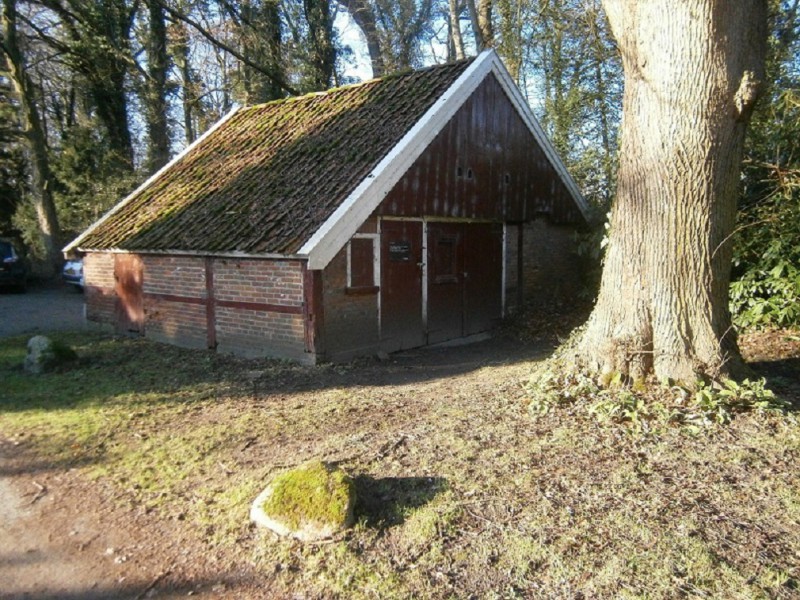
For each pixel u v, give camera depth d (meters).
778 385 6.09
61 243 24.81
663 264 5.55
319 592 3.27
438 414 5.85
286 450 5.25
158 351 10.24
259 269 9.25
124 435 5.99
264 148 11.80
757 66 5.39
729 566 3.19
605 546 3.40
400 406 6.43
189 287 10.41
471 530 3.63
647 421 5.06
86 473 5.14
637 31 5.57
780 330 8.63
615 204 6.00
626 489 4.01
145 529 4.12
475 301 12.10
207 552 3.75
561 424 5.20
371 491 4.12
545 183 13.48
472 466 4.43
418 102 10.62
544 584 3.15
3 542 4.07
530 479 4.19
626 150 5.80
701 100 5.30
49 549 3.96
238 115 14.32
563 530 3.57
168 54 23.27
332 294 8.96
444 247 11.24
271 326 9.21
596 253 12.88
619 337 5.76
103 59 21.61
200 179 12.07
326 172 9.81
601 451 4.61
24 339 11.73
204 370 8.75
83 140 24.47
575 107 16.38
